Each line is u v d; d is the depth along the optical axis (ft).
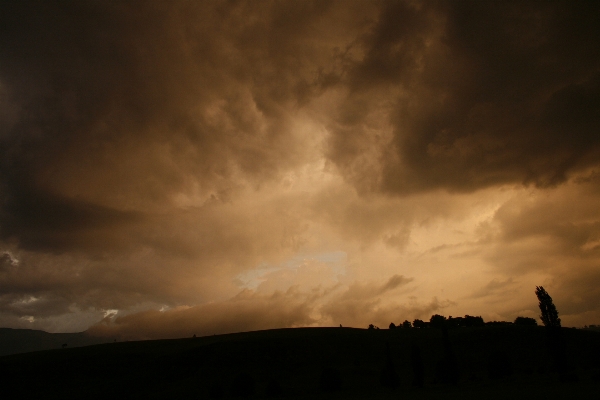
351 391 242.37
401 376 314.55
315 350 399.24
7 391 312.09
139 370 369.50
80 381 341.00
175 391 295.69
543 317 245.86
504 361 253.44
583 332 392.06
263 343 418.10
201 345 449.89
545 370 272.31
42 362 390.42
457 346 389.19
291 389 271.90
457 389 202.69
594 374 201.46
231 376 329.31
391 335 495.41
